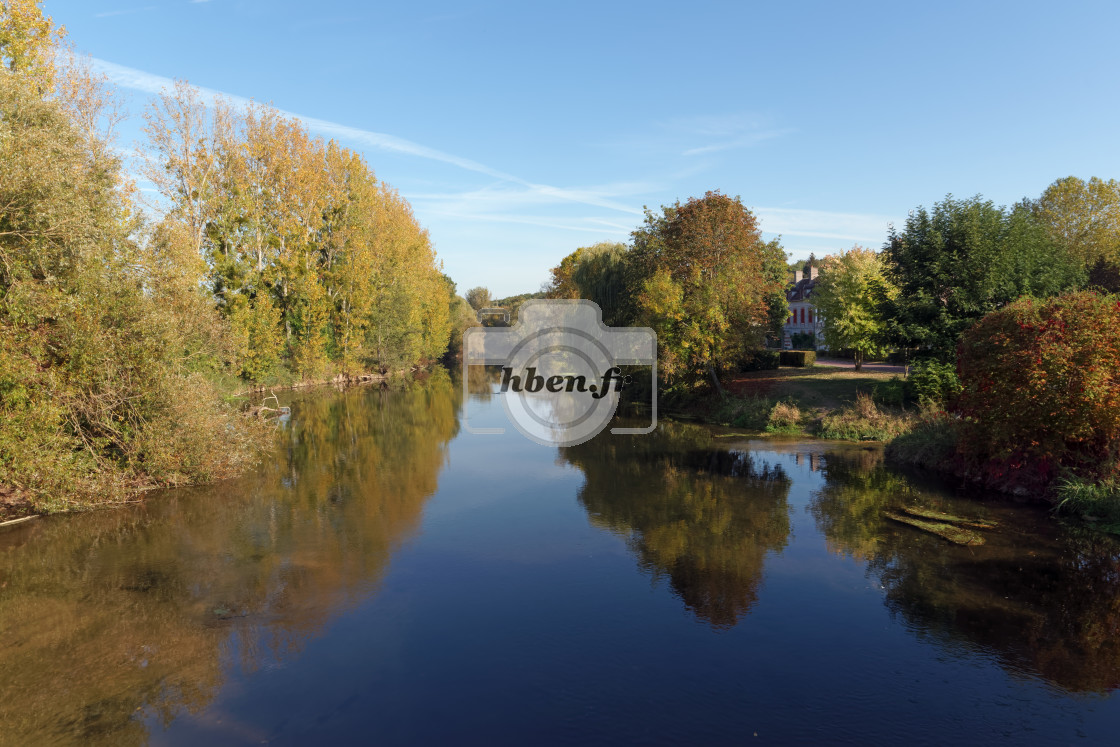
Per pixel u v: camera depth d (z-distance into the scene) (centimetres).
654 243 3516
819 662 796
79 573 1120
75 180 1492
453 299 9525
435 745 643
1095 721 667
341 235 5053
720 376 3388
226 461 1886
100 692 747
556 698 727
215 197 3741
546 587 1054
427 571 1130
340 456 2239
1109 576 1032
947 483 1641
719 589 1030
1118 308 1345
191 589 1052
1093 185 4334
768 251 4203
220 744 647
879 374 3269
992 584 1013
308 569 1143
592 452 2277
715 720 679
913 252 2500
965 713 684
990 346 1499
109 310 1555
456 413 3428
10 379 1316
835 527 1316
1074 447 1441
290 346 4659
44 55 2184
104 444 1570
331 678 775
